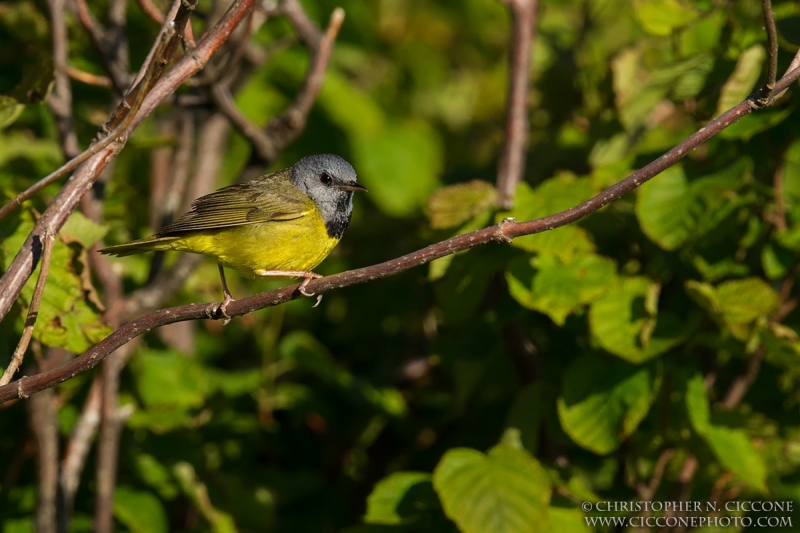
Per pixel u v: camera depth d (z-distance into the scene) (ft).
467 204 32.86
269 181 35.96
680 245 31.81
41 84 27.86
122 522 38.68
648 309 30.96
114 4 35.94
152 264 37.76
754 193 33.04
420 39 59.52
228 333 47.65
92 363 22.44
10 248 28.76
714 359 35.53
